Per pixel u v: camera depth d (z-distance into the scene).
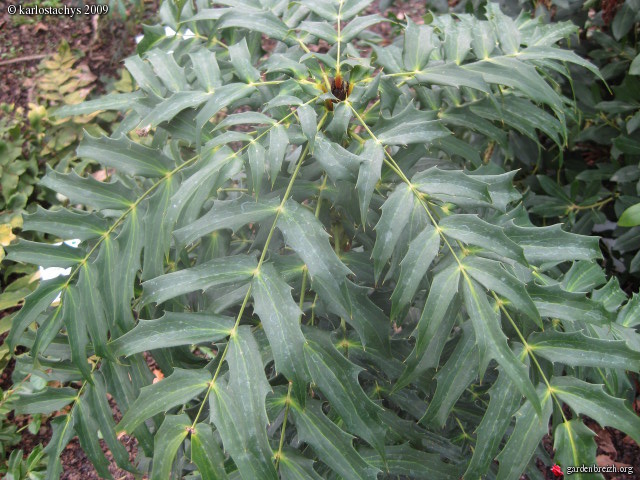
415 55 0.58
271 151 0.49
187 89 0.60
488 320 0.43
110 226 0.58
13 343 0.55
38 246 0.56
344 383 0.49
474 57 0.64
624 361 0.44
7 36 1.66
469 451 0.73
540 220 1.18
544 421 0.45
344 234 0.66
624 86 0.99
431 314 0.44
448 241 0.49
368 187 0.48
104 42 1.65
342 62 0.57
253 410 0.43
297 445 0.55
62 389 0.63
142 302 0.48
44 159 1.42
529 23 0.72
